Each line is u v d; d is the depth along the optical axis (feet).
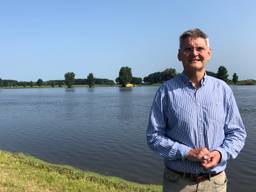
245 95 279.08
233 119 14.42
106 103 212.84
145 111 153.89
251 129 93.15
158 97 14.64
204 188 14.10
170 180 14.49
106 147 70.44
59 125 108.88
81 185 33.35
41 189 30.99
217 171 14.07
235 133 14.35
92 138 82.23
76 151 66.90
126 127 101.30
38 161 47.96
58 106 197.06
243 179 47.47
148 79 646.33
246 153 61.16
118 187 35.76
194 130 13.93
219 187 14.23
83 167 54.34
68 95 350.64
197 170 13.93
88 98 279.08
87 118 128.36
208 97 14.06
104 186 34.55
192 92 14.11
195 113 13.94
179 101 14.14
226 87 14.46
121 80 566.77
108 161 58.29
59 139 81.51
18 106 204.54
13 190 29.91
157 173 50.78
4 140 81.51
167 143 14.07
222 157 13.73
